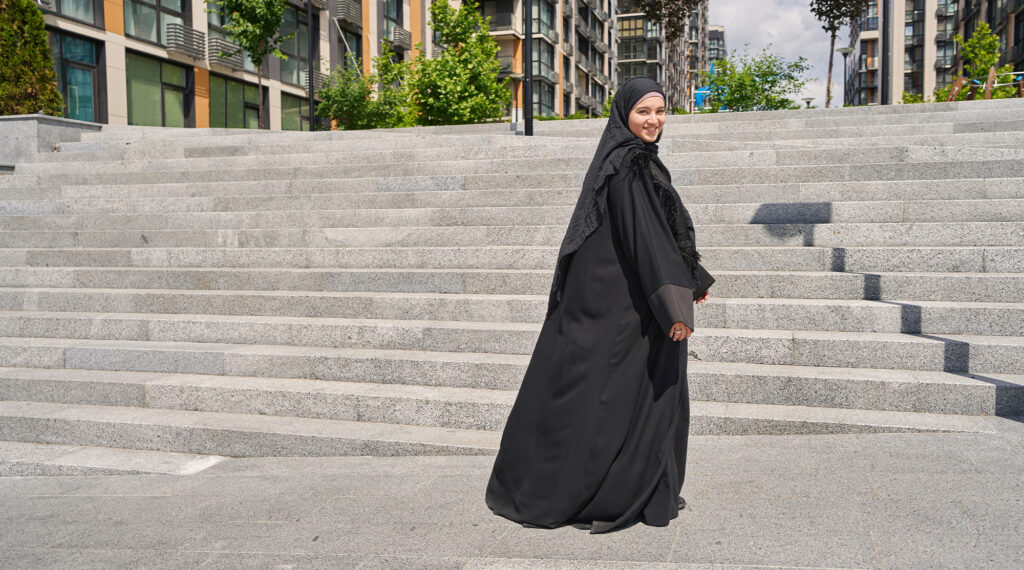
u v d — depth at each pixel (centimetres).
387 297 550
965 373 414
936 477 305
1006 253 499
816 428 382
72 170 973
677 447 283
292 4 2658
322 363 490
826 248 539
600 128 1179
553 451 275
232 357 505
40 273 673
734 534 263
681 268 252
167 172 899
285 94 2686
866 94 7969
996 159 698
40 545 311
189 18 2225
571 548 260
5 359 548
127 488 392
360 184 803
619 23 7294
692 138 995
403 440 413
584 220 269
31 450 455
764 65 2100
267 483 379
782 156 747
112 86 1969
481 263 619
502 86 2472
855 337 441
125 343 550
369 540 285
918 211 579
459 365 465
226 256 682
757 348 448
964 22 5297
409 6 3409
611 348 266
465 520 298
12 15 1266
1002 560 230
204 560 280
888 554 239
